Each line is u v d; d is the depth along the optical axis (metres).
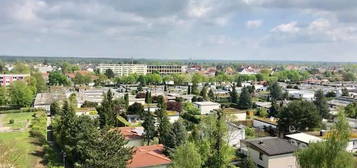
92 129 35.66
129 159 33.88
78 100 99.75
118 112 78.81
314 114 60.94
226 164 34.44
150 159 38.25
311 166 24.89
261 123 68.62
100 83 181.50
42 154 45.78
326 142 24.72
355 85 163.50
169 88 156.62
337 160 23.88
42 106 96.75
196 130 39.62
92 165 29.06
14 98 93.94
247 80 194.88
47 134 62.72
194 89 133.50
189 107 87.75
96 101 99.19
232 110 87.25
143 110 79.31
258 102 106.69
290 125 61.38
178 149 30.80
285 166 41.78
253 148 43.97
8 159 41.59
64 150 43.66
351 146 47.75
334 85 162.00
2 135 58.38
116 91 135.25
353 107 78.94
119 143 32.12
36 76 139.75
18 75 157.62
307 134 52.50
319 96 82.62
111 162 29.20
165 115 59.41
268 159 40.75
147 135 54.06
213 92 124.75
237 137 51.50
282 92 120.19
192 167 29.39
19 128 66.75
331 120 75.56
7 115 85.25
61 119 49.78
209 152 33.56
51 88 153.12
